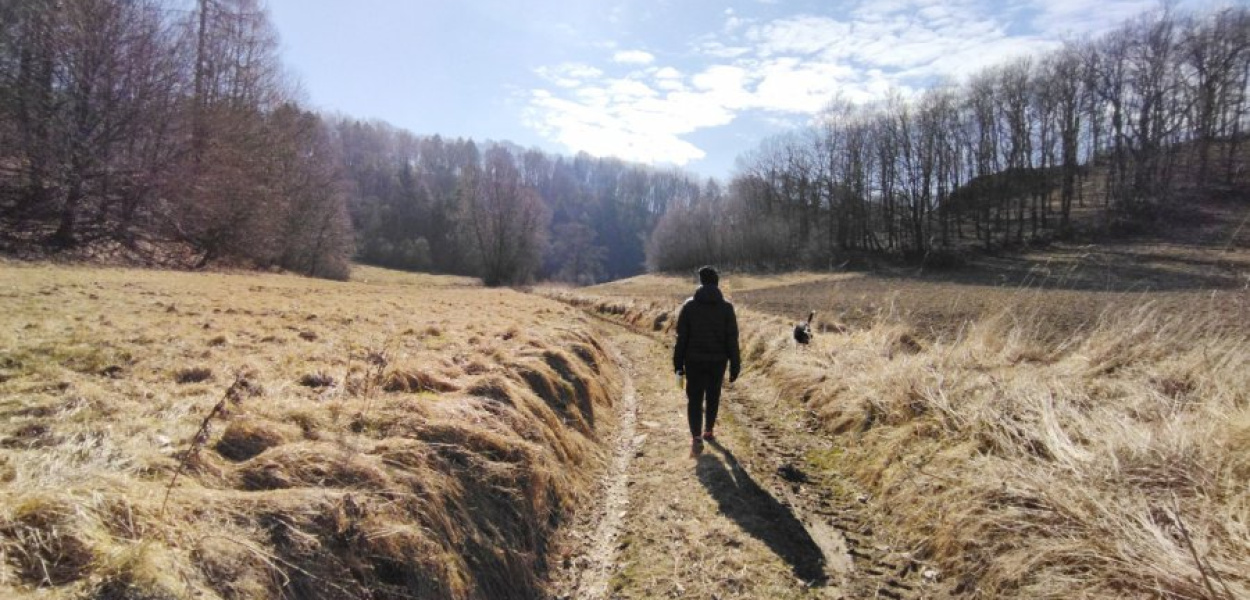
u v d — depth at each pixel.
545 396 6.20
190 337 6.17
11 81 19.67
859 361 8.07
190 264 24.12
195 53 25.77
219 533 2.42
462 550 3.36
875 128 68.19
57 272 12.78
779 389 8.62
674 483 5.34
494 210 66.19
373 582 2.75
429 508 3.31
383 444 3.64
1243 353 5.14
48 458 2.62
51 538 2.08
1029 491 3.81
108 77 21.42
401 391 5.00
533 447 4.61
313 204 36.97
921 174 64.19
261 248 29.39
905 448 5.29
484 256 66.69
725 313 6.29
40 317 6.47
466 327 9.57
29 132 19.95
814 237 68.50
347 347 6.68
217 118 26.03
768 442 6.61
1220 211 49.31
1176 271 33.16
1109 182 60.12
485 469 3.99
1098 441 4.11
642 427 7.29
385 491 3.18
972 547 3.73
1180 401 4.57
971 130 63.19
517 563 3.65
